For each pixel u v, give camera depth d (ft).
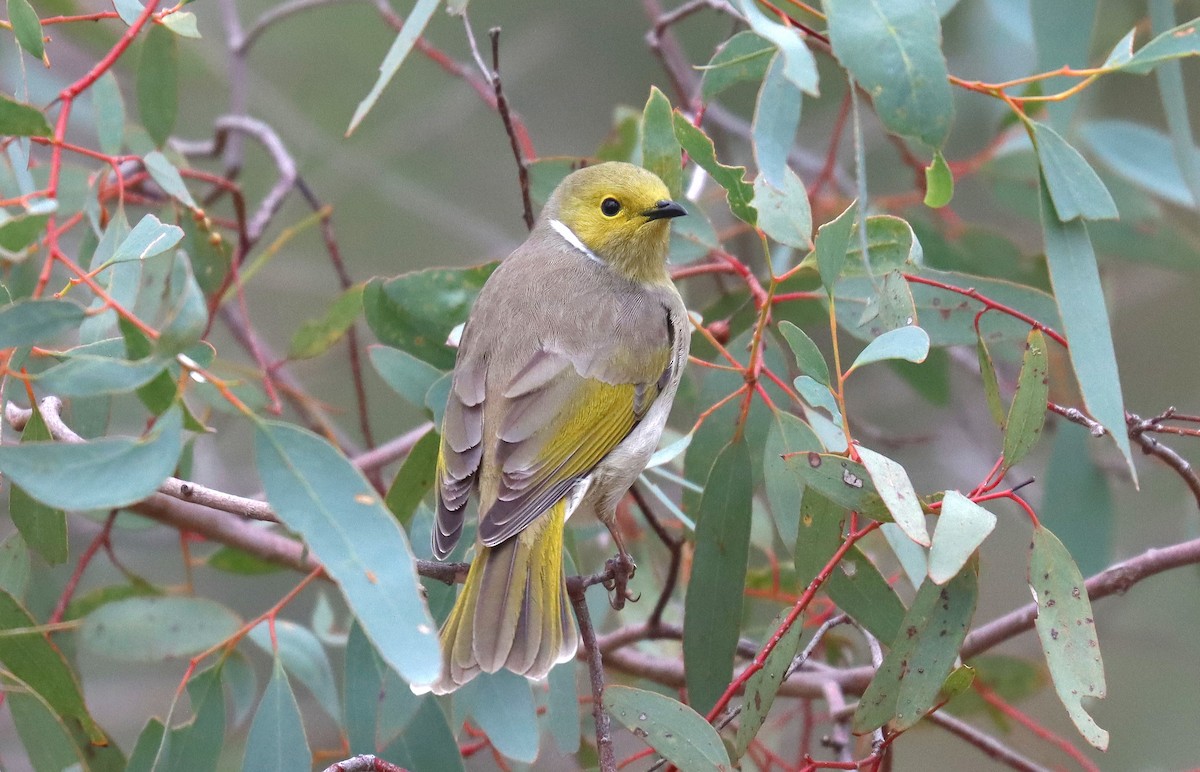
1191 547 26.45
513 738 24.68
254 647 42.88
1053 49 29.27
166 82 30.32
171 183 28.35
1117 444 21.04
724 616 24.95
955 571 18.03
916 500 18.84
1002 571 43.83
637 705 21.79
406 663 17.34
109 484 17.43
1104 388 21.31
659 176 28.19
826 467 20.11
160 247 20.77
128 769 24.48
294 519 18.01
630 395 26.32
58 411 24.85
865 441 41.55
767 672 21.38
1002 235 35.04
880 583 23.18
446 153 50.06
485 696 24.98
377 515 18.15
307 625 44.06
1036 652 42.19
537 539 24.20
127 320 19.52
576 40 50.70
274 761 23.89
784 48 18.56
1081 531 32.78
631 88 50.57
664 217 27.55
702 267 29.14
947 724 29.60
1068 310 21.52
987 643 27.84
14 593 26.00
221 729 24.66
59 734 23.90
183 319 17.71
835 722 28.60
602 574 24.26
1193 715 42.39
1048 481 33.19
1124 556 41.78
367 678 25.07
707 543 25.03
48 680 24.32
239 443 44.06
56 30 39.19
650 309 27.30
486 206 49.93
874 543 33.50
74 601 29.53
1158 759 42.01
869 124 46.06
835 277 21.16
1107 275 37.14
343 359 46.26
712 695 25.02
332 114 49.65
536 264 27.99
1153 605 41.55
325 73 49.90
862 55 19.60
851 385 45.34
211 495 20.98
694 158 22.31
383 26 49.96
